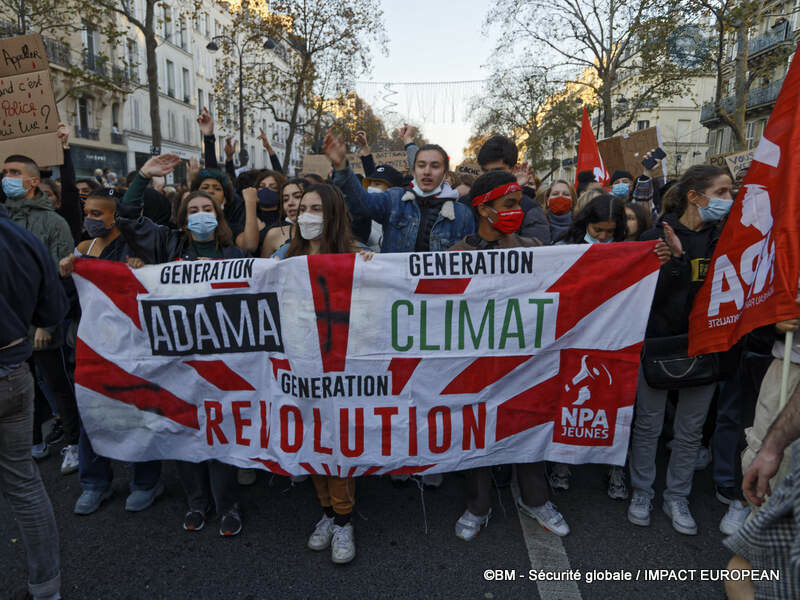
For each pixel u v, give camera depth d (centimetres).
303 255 272
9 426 213
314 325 266
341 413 268
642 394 284
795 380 206
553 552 266
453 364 269
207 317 275
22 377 215
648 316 267
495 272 267
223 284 273
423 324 268
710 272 252
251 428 278
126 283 280
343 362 267
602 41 2128
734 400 300
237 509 287
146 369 281
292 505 312
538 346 270
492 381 271
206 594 238
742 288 233
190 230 296
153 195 361
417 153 324
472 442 272
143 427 284
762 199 222
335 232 278
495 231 279
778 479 197
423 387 270
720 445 308
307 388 267
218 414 280
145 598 236
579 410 274
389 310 266
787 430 162
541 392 273
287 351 269
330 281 265
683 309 275
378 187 411
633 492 304
